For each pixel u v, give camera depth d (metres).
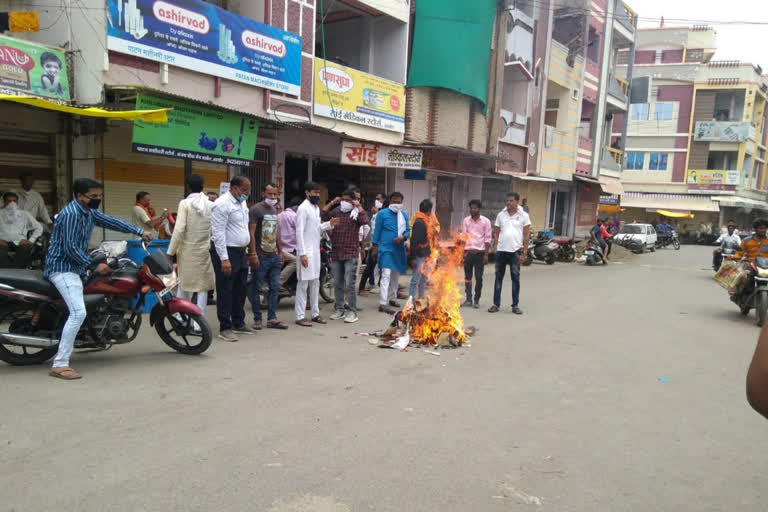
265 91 10.99
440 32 14.56
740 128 40.59
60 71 8.35
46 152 9.16
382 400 4.75
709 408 4.94
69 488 3.12
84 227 5.01
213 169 11.40
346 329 7.45
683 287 14.33
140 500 3.02
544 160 22.59
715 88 41.47
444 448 3.86
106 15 8.27
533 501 3.21
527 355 6.52
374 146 13.20
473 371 5.77
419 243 8.17
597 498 3.27
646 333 8.12
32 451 3.54
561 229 27.11
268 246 7.18
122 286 5.34
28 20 8.12
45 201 9.19
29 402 4.33
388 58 14.70
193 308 5.68
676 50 45.00
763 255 9.62
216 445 3.73
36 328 5.18
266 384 5.03
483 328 7.93
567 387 5.38
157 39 8.95
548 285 13.38
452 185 18.64
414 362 5.98
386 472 3.46
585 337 7.64
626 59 35.69
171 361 5.61
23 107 8.61
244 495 3.12
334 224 7.71
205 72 9.73
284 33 11.11
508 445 3.96
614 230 29.73
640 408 4.87
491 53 17.34
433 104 15.27
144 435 3.84
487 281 13.41
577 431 4.28
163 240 7.76
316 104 12.20
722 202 41.16
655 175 43.56
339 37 15.34
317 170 15.13
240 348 6.23
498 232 9.33
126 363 5.47
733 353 7.10
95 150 9.41
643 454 3.92
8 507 2.90
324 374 5.40
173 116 8.95
